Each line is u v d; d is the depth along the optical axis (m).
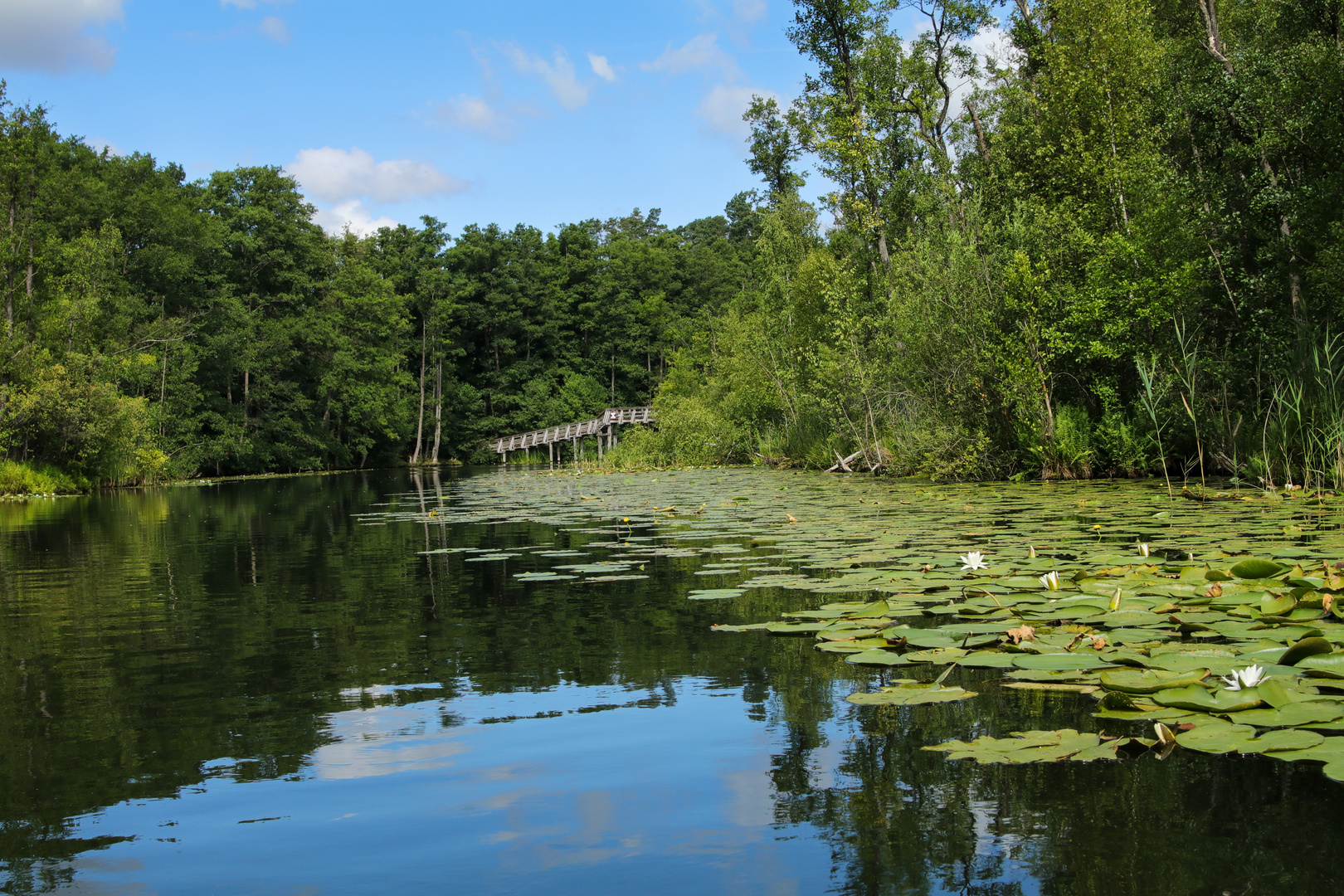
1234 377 10.83
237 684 2.69
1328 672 2.20
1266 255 10.96
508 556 5.88
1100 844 1.38
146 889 1.33
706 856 1.38
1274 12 12.62
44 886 1.34
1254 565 3.55
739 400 24.14
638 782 1.74
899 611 3.40
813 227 23.23
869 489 11.20
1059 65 13.27
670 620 3.48
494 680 2.63
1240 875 1.26
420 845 1.46
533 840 1.47
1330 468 8.43
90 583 5.18
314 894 1.30
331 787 1.76
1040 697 2.26
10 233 23.25
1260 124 11.55
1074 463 11.43
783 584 4.13
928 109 19.97
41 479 20.28
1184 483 9.66
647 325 60.22
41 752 2.06
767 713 2.19
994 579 3.94
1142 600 3.31
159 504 15.09
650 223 81.12
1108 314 11.24
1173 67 14.15
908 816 1.53
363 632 3.47
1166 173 11.83
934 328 12.85
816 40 19.66
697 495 11.23
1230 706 1.96
